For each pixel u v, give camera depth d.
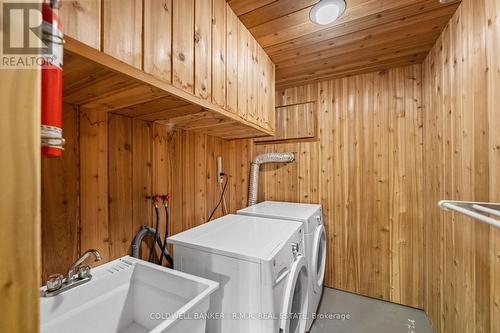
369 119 2.22
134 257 1.20
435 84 1.67
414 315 1.92
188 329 0.77
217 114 1.19
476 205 0.90
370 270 2.20
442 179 1.54
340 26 1.45
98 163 1.07
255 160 2.55
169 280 0.99
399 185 2.10
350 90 2.31
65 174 0.95
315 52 1.78
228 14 1.26
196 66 1.00
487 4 1.01
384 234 2.15
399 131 2.10
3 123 0.32
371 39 1.60
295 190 2.57
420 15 1.35
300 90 2.56
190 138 1.68
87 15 0.60
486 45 1.02
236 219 1.74
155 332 0.65
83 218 1.01
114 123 1.15
